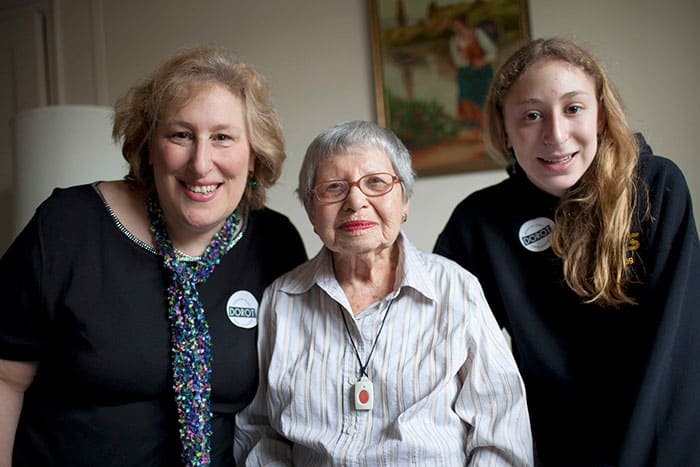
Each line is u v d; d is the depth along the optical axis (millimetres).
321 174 1178
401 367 1136
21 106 2902
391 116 2436
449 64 2383
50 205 1180
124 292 1144
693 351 1096
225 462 1260
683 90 2154
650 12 2184
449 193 2391
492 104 1376
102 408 1141
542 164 1221
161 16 2738
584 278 1214
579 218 1233
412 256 1233
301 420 1167
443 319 1163
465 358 1150
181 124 1117
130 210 1222
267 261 1352
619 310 1198
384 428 1123
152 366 1137
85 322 1104
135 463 1146
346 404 1149
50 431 1146
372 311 1188
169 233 1229
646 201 1186
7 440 1162
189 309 1160
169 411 1176
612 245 1172
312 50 2557
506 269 1330
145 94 1195
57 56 2834
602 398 1213
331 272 1241
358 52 2508
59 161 1984
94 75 2803
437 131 2393
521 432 1122
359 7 2510
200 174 1105
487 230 1383
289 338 1235
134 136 1207
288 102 2576
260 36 2615
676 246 1142
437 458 1096
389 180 1172
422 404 1105
